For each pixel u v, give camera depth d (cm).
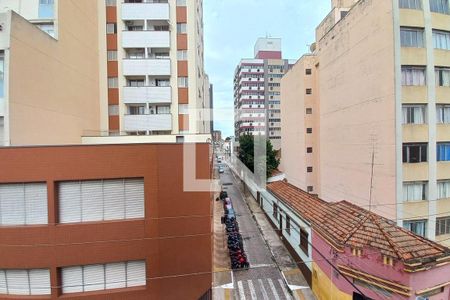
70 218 916
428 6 1648
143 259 950
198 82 2344
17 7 1574
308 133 3111
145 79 2112
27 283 911
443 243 1661
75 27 1694
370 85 1809
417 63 1623
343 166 2158
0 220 903
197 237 1039
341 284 1080
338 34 2223
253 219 2373
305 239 1477
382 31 1686
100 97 2070
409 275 888
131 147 936
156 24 2177
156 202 950
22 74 1198
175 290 995
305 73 3088
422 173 1631
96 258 914
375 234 1070
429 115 1642
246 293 1354
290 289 1380
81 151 906
